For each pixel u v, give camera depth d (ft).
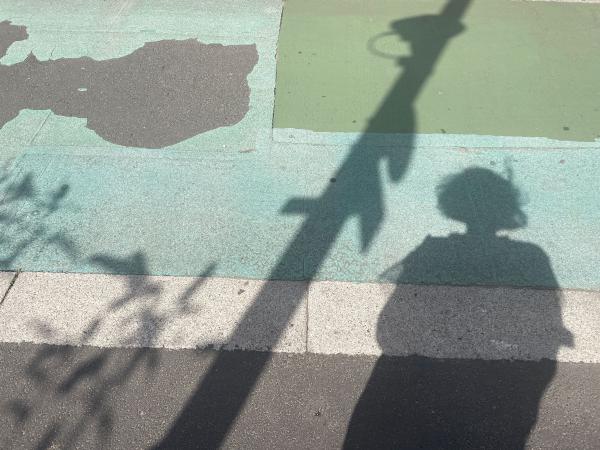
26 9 20.59
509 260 12.30
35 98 16.66
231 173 14.32
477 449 9.57
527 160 14.73
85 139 15.31
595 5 20.92
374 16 20.33
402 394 10.16
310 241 12.67
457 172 14.37
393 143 15.23
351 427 9.78
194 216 13.24
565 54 18.53
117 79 17.39
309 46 18.84
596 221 13.16
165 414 9.91
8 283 11.76
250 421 9.85
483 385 10.28
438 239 12.73
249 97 16.76
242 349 10.73
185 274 11.98
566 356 10.66
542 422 9.86
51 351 10.66
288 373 10.42
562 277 11.98
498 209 13.44
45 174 14.26
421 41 19.06
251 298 11.54
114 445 9.58
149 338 10.87
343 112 16.24
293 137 15.39
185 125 15.78
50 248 12.46
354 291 11.69
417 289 11.73
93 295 11.56
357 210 13.38
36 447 9.53
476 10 20.66
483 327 11.09
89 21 20.01
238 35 19.34
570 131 15.65
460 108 16.40
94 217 13.17
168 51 18.56
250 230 12.90
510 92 16.99
